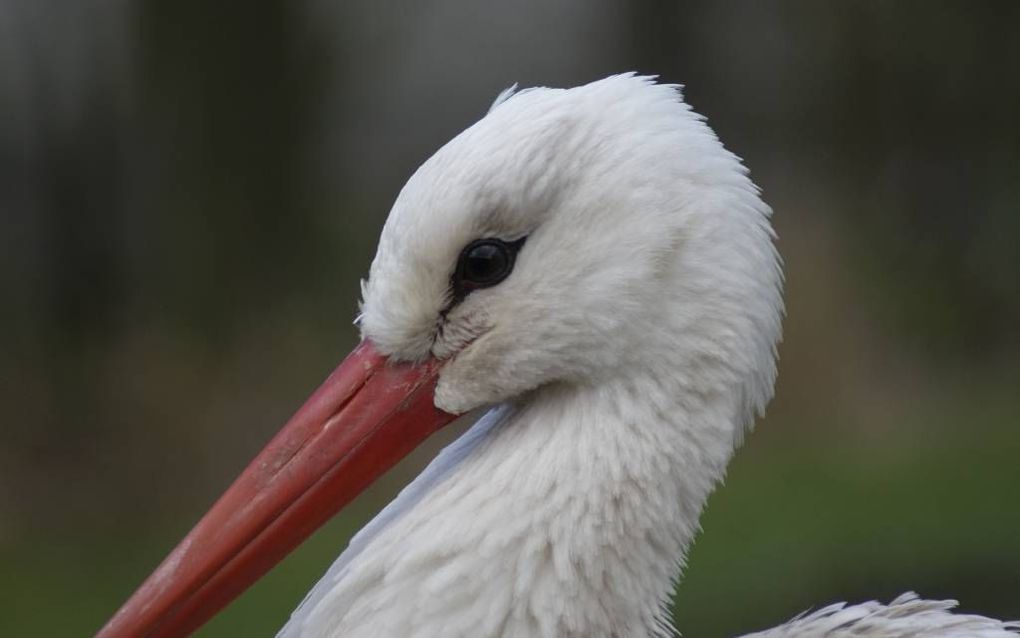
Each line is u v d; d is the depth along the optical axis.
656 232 4.16
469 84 18.50
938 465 14.41
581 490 4.21
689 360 4.20
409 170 18.05
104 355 15.85
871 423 15.34
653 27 18.89
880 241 17.45
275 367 15.66
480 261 4.23
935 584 11.71
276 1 17.09
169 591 4.31
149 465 14.82
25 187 16.45
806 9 18.72
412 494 4.45
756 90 18.86
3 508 14.31
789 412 15.33
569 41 19.02
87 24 16.67
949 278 17.58
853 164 18.41
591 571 4.20
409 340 4.36
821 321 15.84
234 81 16.86
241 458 14.76
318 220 17.14
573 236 4.18
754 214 4.32
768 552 12.57
